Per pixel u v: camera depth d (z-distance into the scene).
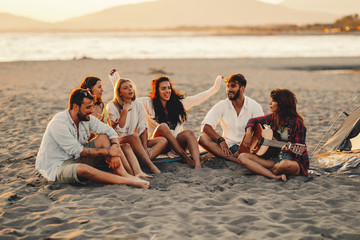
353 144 6.01
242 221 3.53
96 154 4.52
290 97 4.85
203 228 3.35
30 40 84.62
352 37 116.75
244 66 27.48
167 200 4.01
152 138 5.52
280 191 4.38
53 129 4.47
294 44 70.75
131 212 3.70
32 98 12.02
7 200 4.04
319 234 3.24
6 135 7.14
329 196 4.19
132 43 71.75
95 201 3.96
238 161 5.33
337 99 12.69
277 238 3.16
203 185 4.59
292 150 4.85
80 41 80.25
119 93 5.19
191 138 5.41
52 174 4.49
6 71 21.06
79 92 4.50
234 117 5.64
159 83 5.48
